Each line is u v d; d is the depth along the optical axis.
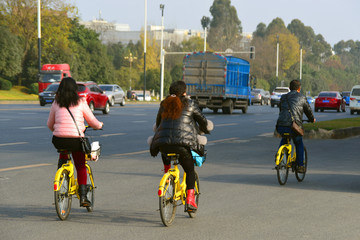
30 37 179.38
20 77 182.00
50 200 19.38
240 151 36.06
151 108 105.81
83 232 15.08
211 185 23.16
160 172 26.30
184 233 15.15
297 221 16.81
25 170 26.16
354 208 18.91
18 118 64.31
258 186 23.11
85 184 16.91
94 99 77.25
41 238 14.44
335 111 118.50
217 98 86.94
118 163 29.28
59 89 16.39
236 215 17.53
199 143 15.92
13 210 17.73
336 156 34.59
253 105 162.62
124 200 19.59
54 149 35.25
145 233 15.07
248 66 96.00
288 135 23.73
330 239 14.73
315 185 23.70
